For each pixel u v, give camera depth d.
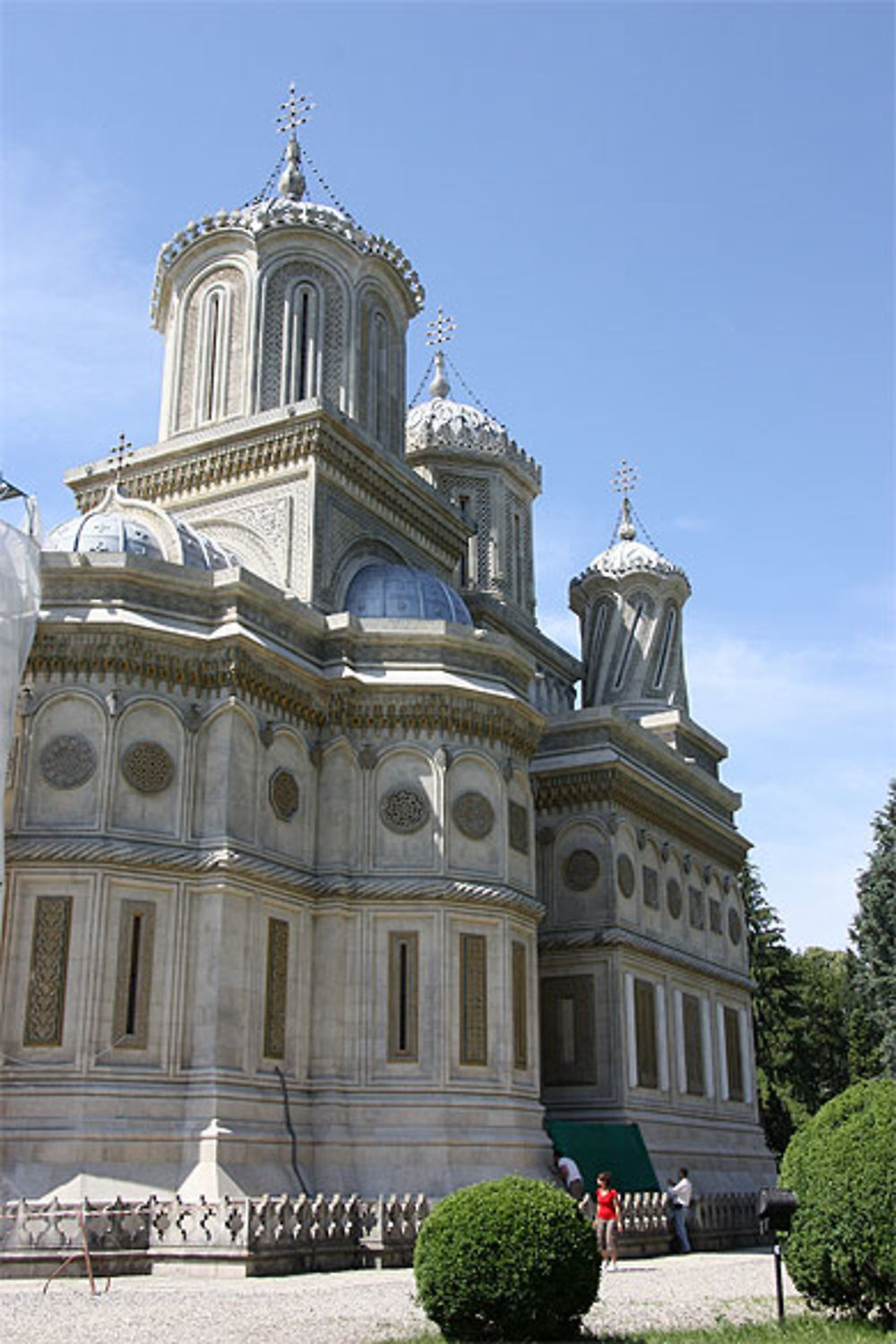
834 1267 16.64
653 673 48.78
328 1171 27.67
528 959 32.09
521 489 50.25
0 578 25.55
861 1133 16.94
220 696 28.62
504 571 47.88
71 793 27.02
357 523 37.22
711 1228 33.06
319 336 39.06
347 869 30.38
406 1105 28.72
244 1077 26.81
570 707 48.44
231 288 39.50
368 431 39.75
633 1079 36.00
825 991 70.38
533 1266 15.02
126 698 27.69
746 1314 18.47
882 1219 16.31
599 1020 36.25
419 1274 15.57
